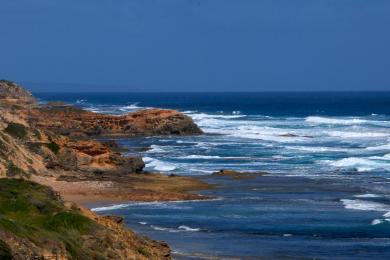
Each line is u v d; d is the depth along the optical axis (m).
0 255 23.44
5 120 78.44
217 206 62.44
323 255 45.56
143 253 33.31
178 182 75.56
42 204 31.75
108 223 34.41
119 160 79.38
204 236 50.41
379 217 57.66
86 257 28.17
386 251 46.84
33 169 70.31
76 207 34.25
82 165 77.06
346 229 53.31
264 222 55.72
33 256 25.16
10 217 30.19
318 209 61.34
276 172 86.69
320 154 107.06
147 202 63.78
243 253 45.56
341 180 79.88
